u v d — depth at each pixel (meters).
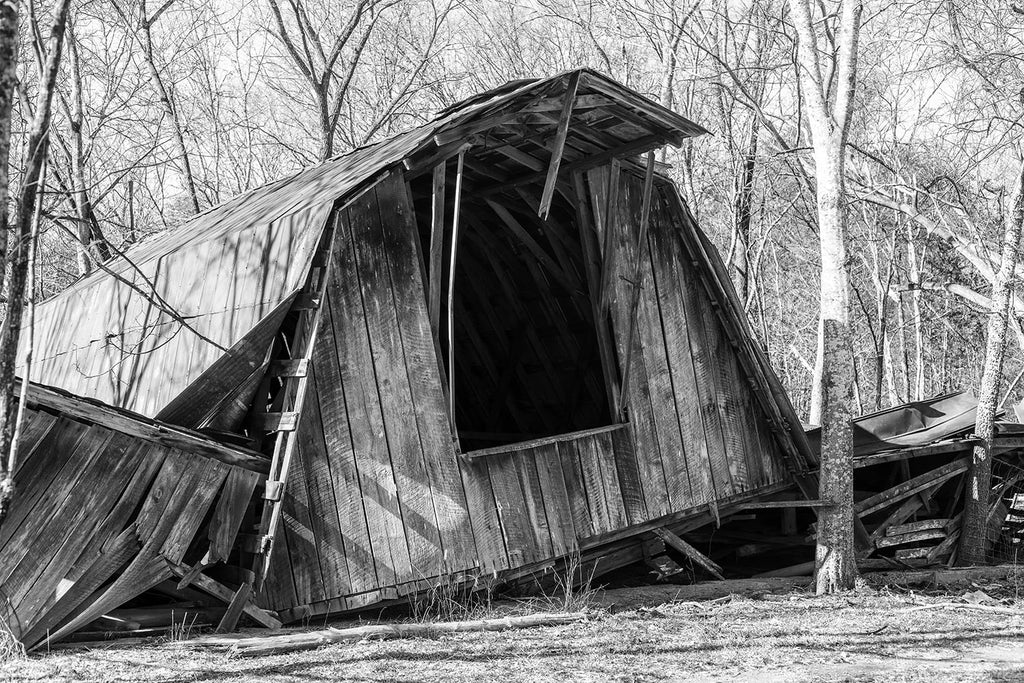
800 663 6.74
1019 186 12.28
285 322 7.91
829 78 16.22
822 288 10.17
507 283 13.14
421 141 8.13
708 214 26.70
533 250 11.73
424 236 12.86
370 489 7.91
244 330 7.87
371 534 7.85
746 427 11.07
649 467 10.07
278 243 8.12
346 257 8.05
